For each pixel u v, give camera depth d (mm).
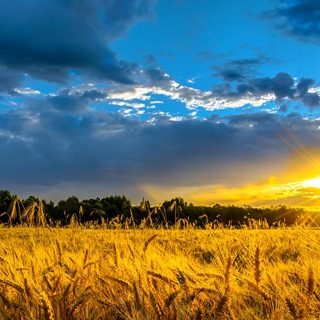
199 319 3309
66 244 9570
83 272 4766
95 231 14062
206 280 4074
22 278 4484
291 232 9844
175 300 3527
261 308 3670
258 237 9688
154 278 4039
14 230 11836
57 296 3934
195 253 8367
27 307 3680
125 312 3492
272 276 4461
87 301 3852
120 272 4715
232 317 3471
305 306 3236
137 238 10914
